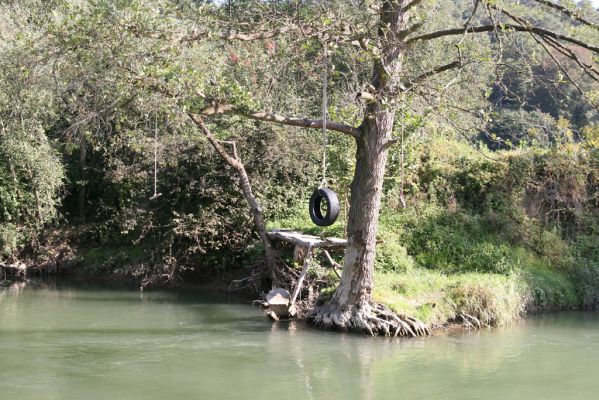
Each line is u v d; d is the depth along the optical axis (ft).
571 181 62.90
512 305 47.39
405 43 39.29
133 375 31.91
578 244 60.59
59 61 39.29
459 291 45.83
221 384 30.66
